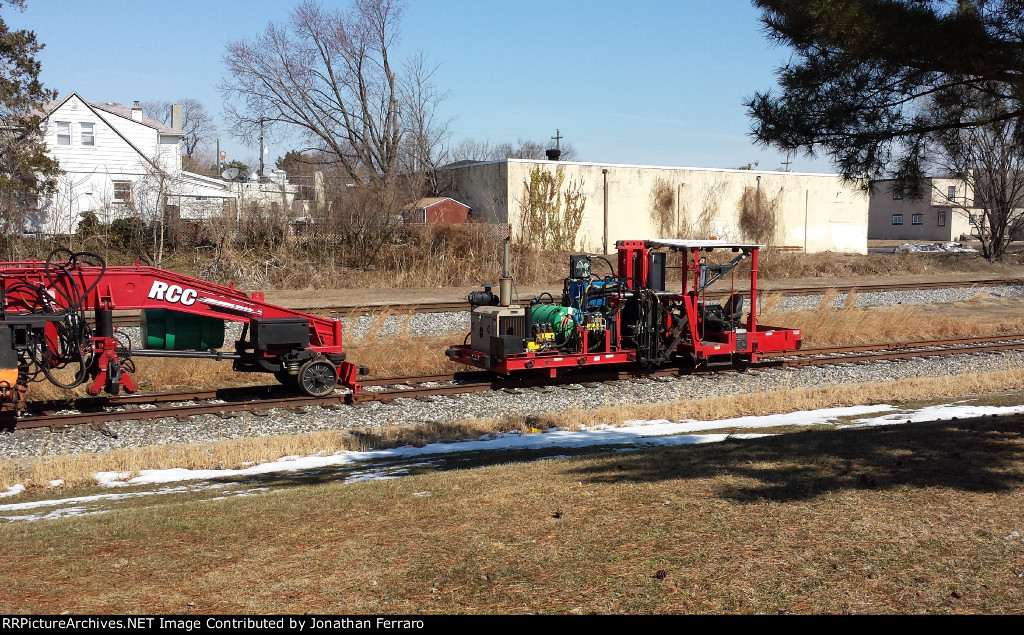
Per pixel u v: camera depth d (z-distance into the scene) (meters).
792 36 8.23
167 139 42.75
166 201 32.53
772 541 5.50
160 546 6.33
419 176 43.59
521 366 15.26
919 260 39.25
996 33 7.59
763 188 46.06
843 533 5.59
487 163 41.50
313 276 30.09
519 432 12.56
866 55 7.72
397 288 30.00
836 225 48.50
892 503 6.26
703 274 16.81
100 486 9.74
